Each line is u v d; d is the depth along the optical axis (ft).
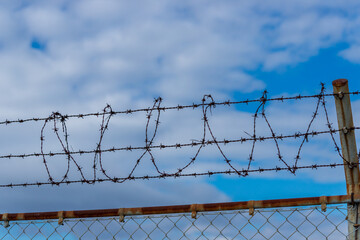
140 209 12.93
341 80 12.28
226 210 12.41
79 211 13.34
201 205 12.55
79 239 13.25
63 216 13.41
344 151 12.19
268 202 12.17
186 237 12.52
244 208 12.30
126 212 13.01
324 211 11.89
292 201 12.05
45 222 13.57
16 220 13.75
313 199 11.95
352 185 12.03
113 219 13.11
